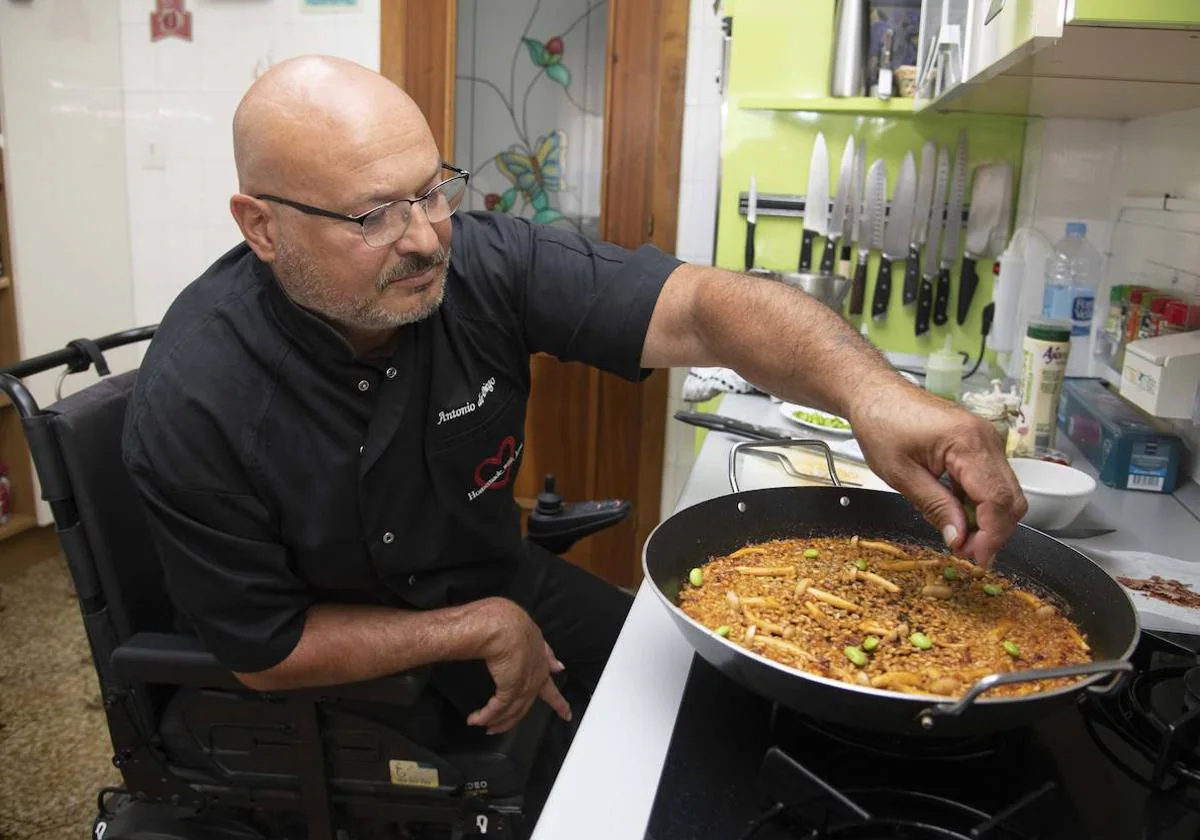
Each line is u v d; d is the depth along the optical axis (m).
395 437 1.11
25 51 2.59
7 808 1.87
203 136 2.85
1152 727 0.75
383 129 0.93
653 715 0.78
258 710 1.13
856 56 2.05
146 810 1.24
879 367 0.92
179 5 2.76
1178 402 1.24
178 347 1.06
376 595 1.21
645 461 2.78
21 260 2.65
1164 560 1.10
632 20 2.56
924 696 0.64
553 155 2.73
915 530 1.06
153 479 1.03
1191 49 0.96
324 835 1.17
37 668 2.37
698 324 1.08
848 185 2.14
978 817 0.66
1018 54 1.05
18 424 2.84
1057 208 1.94
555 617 1.49
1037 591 0.94
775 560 1.01
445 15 2.65
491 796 1.17
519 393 1.25
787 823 0.66
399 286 0.98
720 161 2.42
